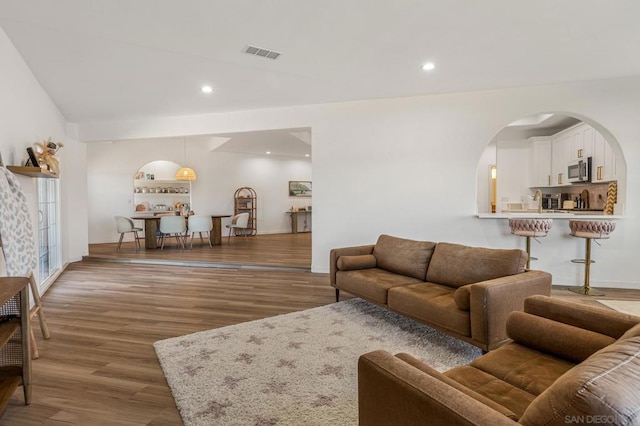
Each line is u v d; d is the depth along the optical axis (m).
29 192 3.89
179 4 2.66
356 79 4.28
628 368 0.84
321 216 5.43
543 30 3.07
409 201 5.07
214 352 2.69
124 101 5.12
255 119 5.64
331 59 3.69
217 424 1.83
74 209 6.50
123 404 2.04
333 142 5.33
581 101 4.44
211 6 2.68
